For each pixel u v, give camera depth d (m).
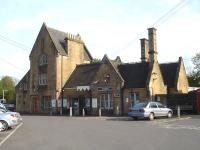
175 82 45.09
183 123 25.23
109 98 43.19
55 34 52.91
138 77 42.28
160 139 15.73
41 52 52.47
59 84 49.62
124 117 35.97
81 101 46.78
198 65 72.06
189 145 13.66
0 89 91.19
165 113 32.38
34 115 44.56
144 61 46.12
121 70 44.62
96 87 44.44
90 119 33.03
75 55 52.75
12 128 23.34
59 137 17.45
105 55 44.34
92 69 49.31
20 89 56.75
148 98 40.25
